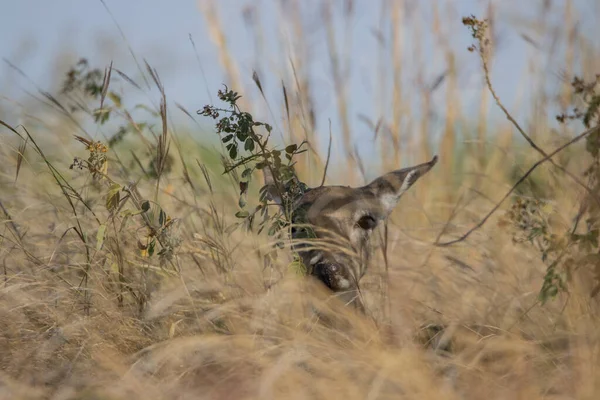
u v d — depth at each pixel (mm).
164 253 10797
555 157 12727
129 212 10906
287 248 12094
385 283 11641
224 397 8883
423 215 15164
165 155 11922
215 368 9594
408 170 11859
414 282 11734
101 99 12461
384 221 11703
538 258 12336
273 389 8750
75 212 11555
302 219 11117
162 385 9039
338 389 8734
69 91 13445
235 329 10289
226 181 14945
